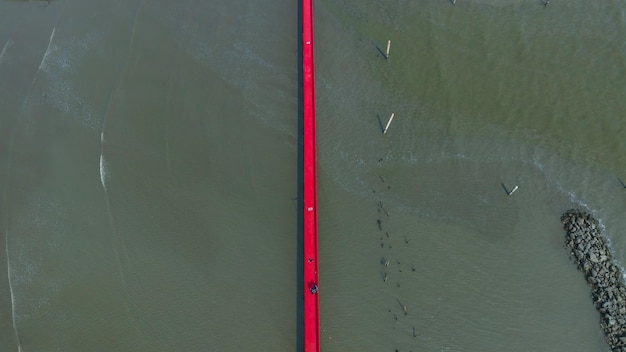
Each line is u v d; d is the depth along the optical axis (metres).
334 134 37.81
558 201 34.16
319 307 30.83
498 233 33.22
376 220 33.97
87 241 34.31
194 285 32.47
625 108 37.91
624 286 30.75
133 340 30.97
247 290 32.19
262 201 35.22
